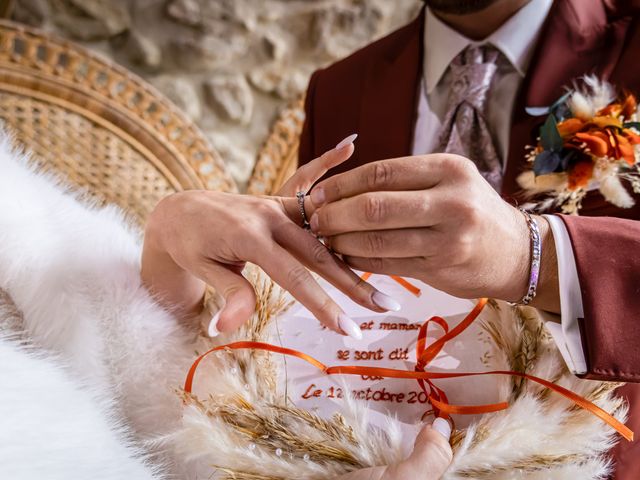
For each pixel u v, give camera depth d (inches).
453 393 22.6
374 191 21.3
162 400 24.1
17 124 51.2
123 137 56.3
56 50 53.8
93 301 24.9
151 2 66.7
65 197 28.4
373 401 22.8
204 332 25.7
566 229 24.5
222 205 23.7
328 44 73.7
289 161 68.5
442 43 46.1
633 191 38.0
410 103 47.6
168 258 25.5
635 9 42.4
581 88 41.4
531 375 22.3
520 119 42.2
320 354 23.8
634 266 23.9
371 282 25.1
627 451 26.5
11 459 17.1
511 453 20.4
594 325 23.1
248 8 69.7
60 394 20.1
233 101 70.7
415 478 19.5
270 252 21.9
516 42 43.3
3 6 61.6
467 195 20.5
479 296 22.9
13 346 21.4
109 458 19.5
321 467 20.6
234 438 21.3
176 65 68.6
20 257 24.3
